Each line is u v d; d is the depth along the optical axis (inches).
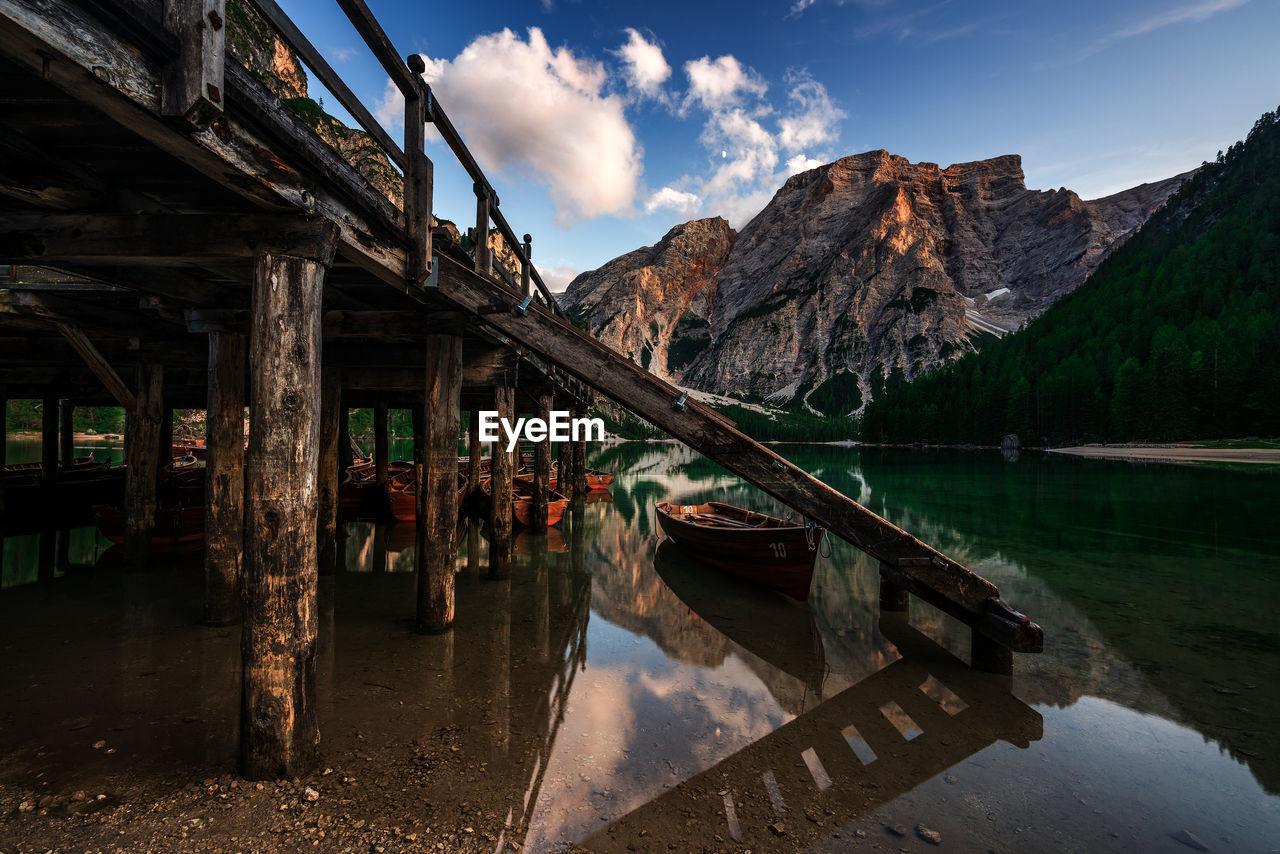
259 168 127.0
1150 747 194.9
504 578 418.6
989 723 211.5
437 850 132.9
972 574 262.5
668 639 305.6
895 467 1898.4
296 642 153.7
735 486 1225.4
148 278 227.9
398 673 242.8
